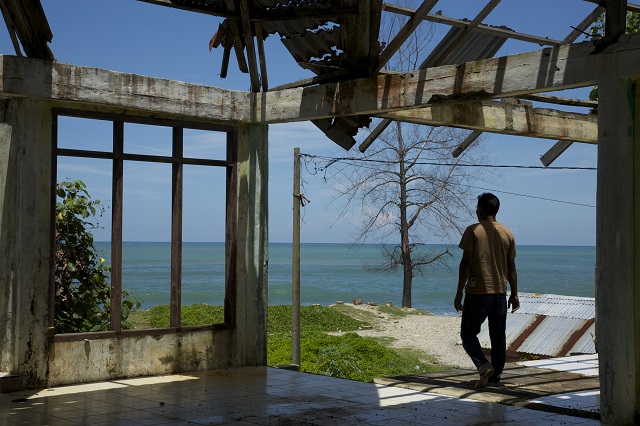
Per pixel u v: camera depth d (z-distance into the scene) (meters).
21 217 6.87
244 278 8.41
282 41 7.97
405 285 36.19
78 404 6.29
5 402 6.36
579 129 9.34
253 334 8.44
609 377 5.53
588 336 18.17
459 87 6.69
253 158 8.41
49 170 7.04
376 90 7.30
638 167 5.61
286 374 7.87
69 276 9.02
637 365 5.63
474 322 7.09
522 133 8.87
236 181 8.37
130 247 193.00
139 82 7.47
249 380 7.50
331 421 5.68
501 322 7.12
